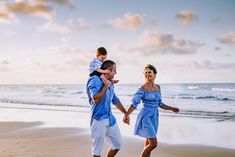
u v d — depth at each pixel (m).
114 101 5.05
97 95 4.46
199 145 8.10
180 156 6.95
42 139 8.93
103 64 4.75
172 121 13.26
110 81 4.73
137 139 8.73
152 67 5.28
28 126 11.99
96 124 4.59
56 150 7.34
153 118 5.20
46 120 13.88
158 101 5.33
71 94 40.41
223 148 7.76
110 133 4.75
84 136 9.45
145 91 5.19
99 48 5.29
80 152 7.11
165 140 8.85
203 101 25.19
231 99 25.97
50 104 24.66
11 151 7.20
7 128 11.49
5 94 44.66
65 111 18.16
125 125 11.68
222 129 10.90
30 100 30.34
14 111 18.62
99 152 4.62
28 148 7.56
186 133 10.09
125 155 6.86
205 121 13.16
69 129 11.01
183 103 24.33
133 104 5.14
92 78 4.59
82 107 21.38
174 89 42.22
